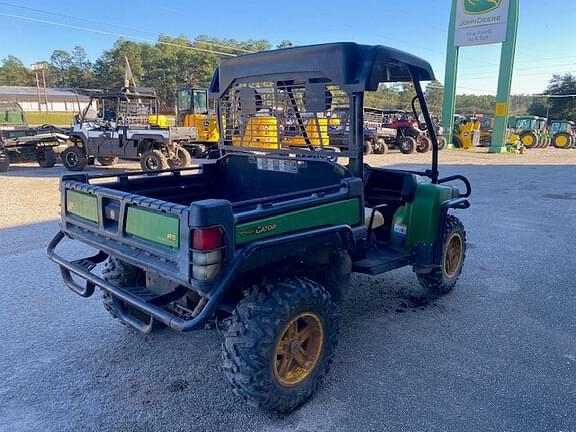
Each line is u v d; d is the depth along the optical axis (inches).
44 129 557.6
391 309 156.8
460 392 110.3
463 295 169.2
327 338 108.0
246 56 140.3
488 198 365.4
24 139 533.6
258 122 143.2
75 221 119.6
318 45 122.1
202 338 134.5
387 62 125.6
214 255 86.1
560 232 259.6
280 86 135.0
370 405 105.0
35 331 137.2
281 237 97.0
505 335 139.2
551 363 123.8
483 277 187.8
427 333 139.9
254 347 93.9
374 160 662.5
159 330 138.6
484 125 1122.0
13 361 121.0
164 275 92.7
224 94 151.3
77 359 122.6
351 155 121.8
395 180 155.2
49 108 2359.7
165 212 91.5
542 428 98.0
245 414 101.6
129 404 104.7
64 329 138.6
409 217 148.4
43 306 153.8
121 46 3029.0
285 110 135.9
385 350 129.5
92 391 109.2
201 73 2915.8
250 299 99.1
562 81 2460.6
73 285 122.0
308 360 106.7
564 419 101.0
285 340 101.2
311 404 105.1
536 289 175.5
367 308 157.4
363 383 113.4
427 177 174.7
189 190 150.7
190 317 88.5
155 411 102.3
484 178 488.4
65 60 3823.8
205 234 84.8
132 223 100.8
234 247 89.8
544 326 145.4
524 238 246.4
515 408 104.5
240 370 94.5
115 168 556.4
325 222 109.0
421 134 781.9
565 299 166.6
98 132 513.0
